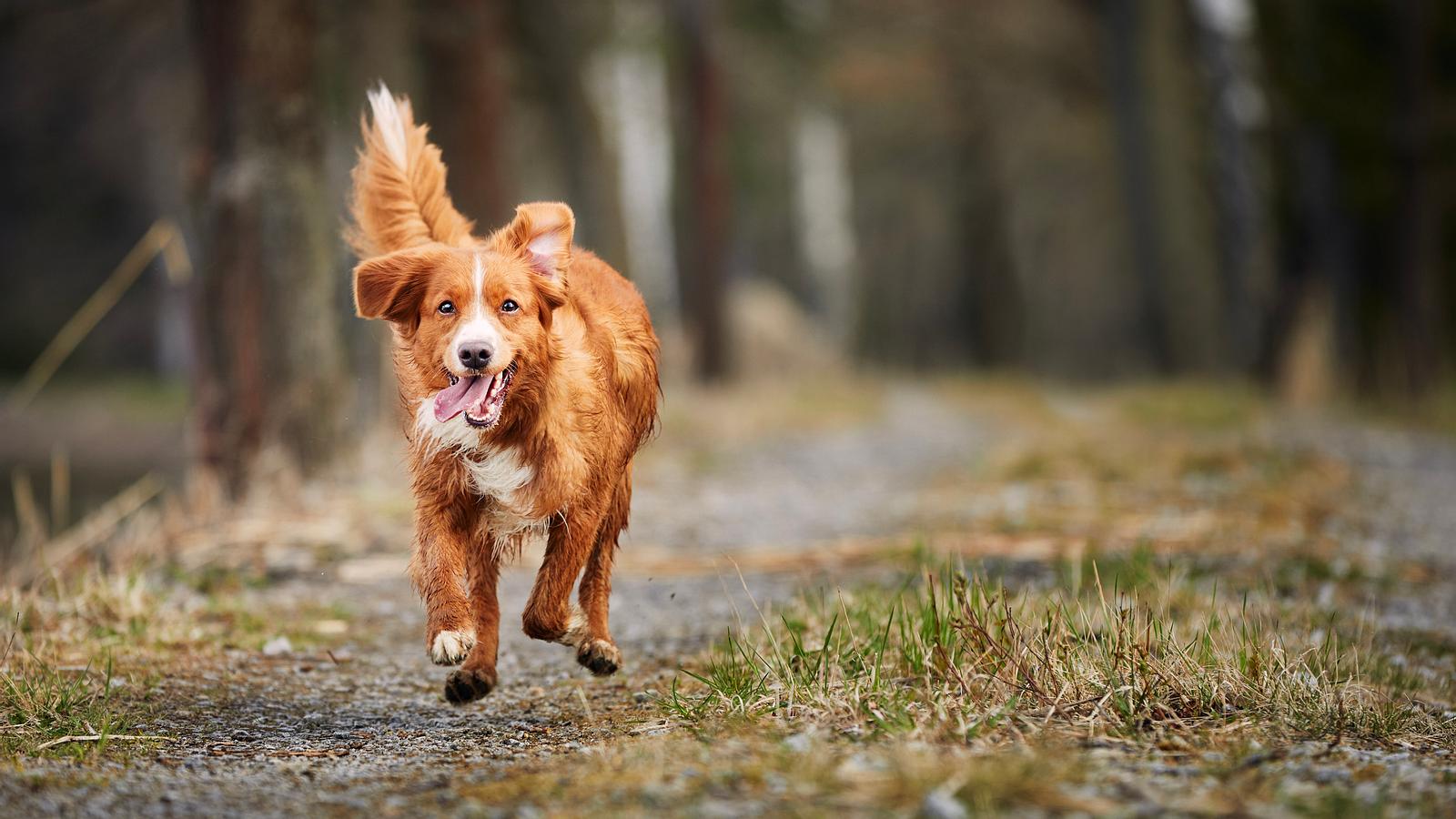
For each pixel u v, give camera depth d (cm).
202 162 1434
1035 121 4453
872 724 614
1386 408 2458
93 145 3866
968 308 4819
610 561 760
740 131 4478
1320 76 2697
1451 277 2805
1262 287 3061
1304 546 1161
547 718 698
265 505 1282
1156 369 3394
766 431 2323
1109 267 5866
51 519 1703
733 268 4053
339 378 1469
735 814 484
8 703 682
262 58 1409
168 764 601
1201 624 781
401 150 789
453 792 548
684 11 3111
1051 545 1142
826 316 5369
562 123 2886
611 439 709
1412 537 1259
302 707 720
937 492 1562
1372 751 599
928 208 5816
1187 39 3316
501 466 665
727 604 977
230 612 919
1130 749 584
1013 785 502
